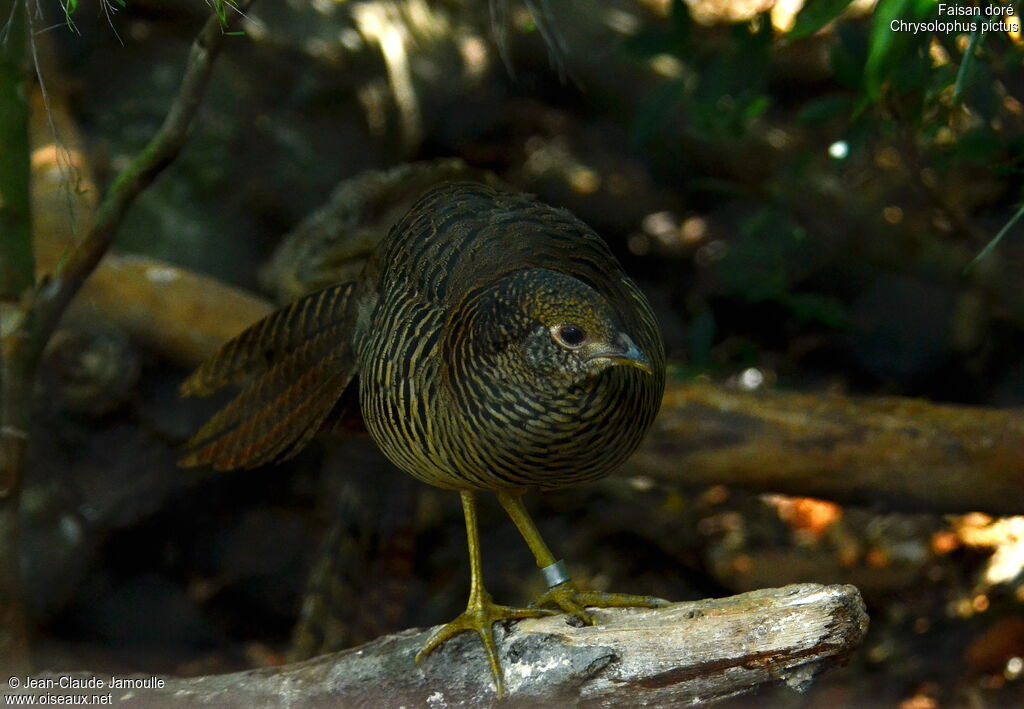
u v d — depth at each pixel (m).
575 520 11.79
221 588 11.53
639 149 14.62
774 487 9.58
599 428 6.07
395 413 6.56
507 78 15.65
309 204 13.38
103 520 10.74
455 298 6.36
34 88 11.85
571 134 15.83
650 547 11.66
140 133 12.82
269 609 11.59
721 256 13.59
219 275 12.62
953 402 12.72
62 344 10.25
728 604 6.12
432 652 6.68
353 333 7.29
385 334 6.67
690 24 10.51
